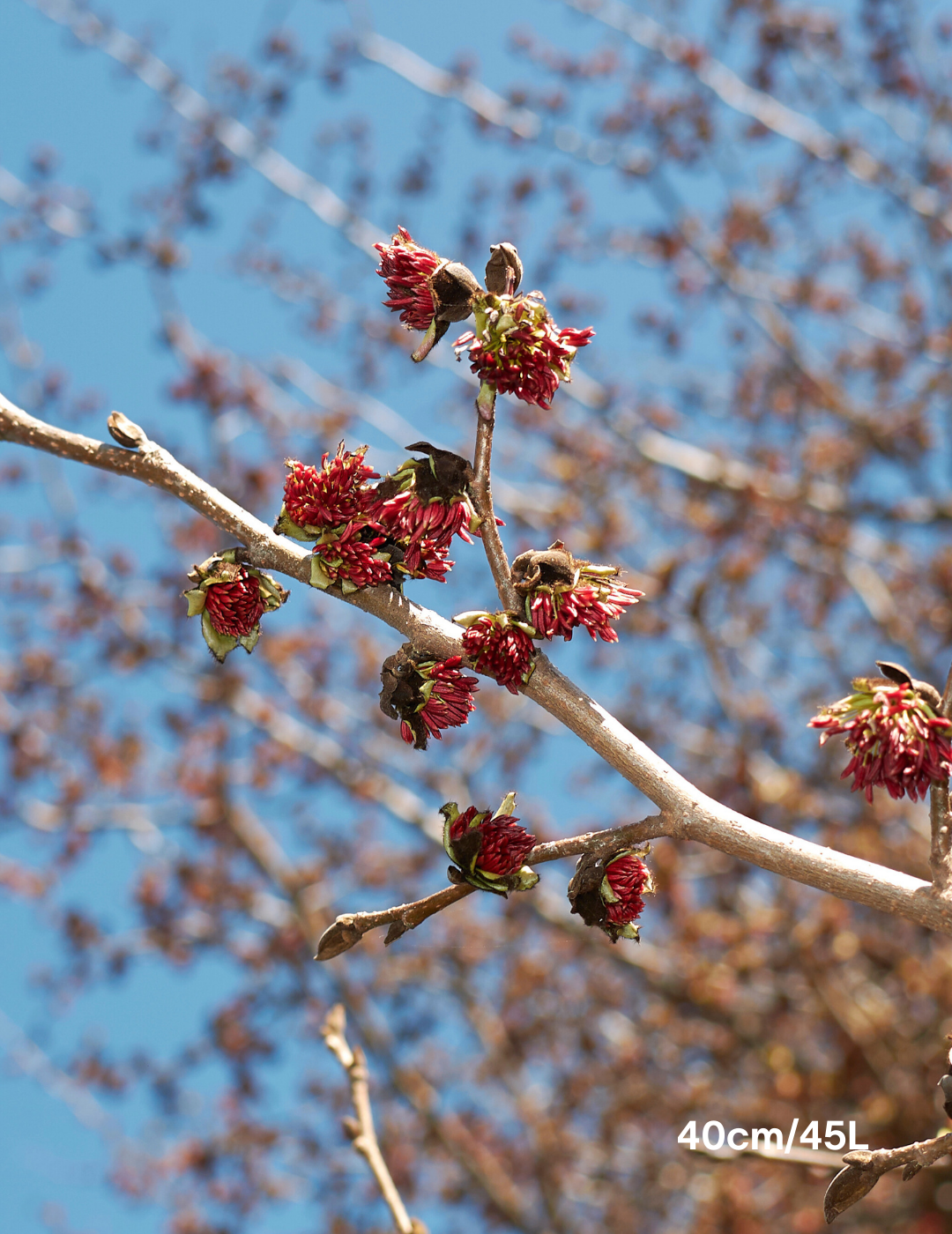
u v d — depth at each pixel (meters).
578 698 1.98
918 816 9.46
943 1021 8.88
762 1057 9.98
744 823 1.90
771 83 10.51
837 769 9.98
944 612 10.49
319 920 10.62
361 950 10.94
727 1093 10.69
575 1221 11.27
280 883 10.62
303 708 10.79
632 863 2.01
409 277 1.99
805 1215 9.15
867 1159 1.85
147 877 11.12
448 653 2.01
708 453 10.72
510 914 10.66
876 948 9.55
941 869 1.82
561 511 10.41
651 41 10.43
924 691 1.89
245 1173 11.21
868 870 1.84
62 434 2.00
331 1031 3.11
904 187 10.12
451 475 1.96
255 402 10.66
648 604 9.91
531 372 1.92
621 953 9.94
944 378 10.28
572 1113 11.23
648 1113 10.84
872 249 11.09
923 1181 8.63
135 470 2.01
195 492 2.03
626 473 10.96
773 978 9.70
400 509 1.98
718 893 10.24
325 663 11.23
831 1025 9.63
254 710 10.48
